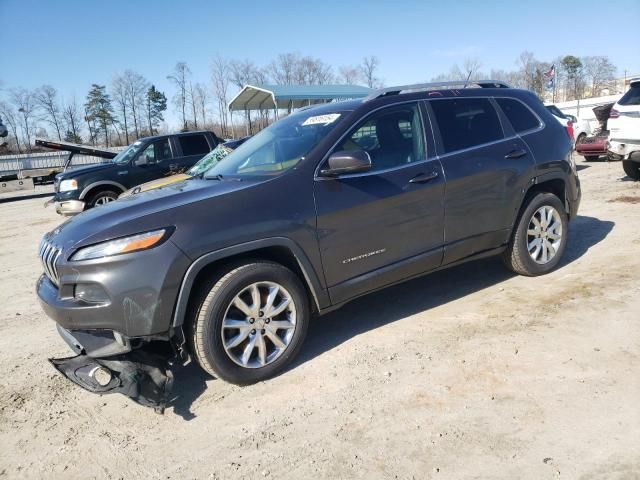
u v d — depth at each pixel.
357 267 3.83
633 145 9.23
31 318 5.31
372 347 3.85
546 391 3.06
